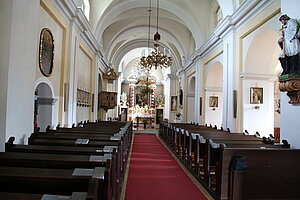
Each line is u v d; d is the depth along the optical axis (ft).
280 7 16.92
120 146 12.35
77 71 25.89
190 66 47.57
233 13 23.76
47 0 17.37
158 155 24.62
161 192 13.28
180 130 22.79
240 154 10.70
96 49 36.11
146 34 55.52
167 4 36.04
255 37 20.89
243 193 10.24
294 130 13.69
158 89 84.17
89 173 6.74
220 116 37.22
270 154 10.61
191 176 16.55
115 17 38.50
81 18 24.43
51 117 19.48
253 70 23.00
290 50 13.07
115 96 47.88
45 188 6.37
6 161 8.23
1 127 10.92
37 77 16.47
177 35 48.44
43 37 16.97
